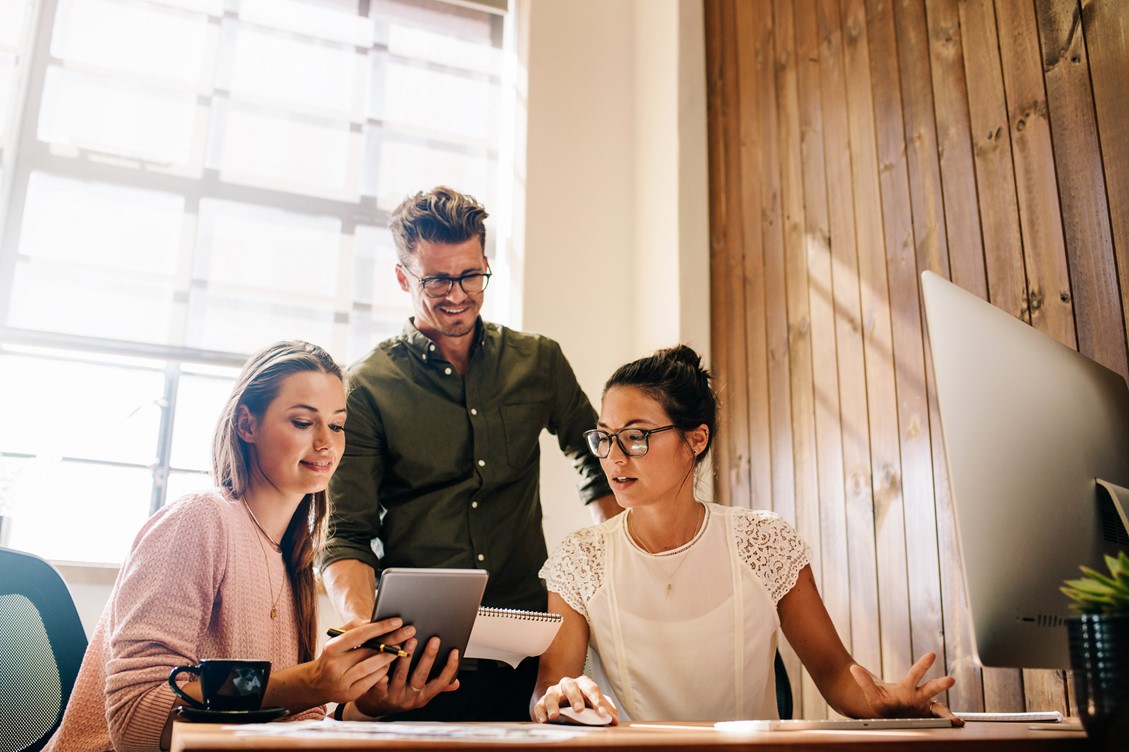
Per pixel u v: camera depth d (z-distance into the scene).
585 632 1.65
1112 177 1.75
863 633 2.25
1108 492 1.18
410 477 2.03
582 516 3.04
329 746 0.75
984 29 2.09
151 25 3.12
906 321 2.21
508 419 2.12
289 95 3.23
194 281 2.99
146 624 1.20
